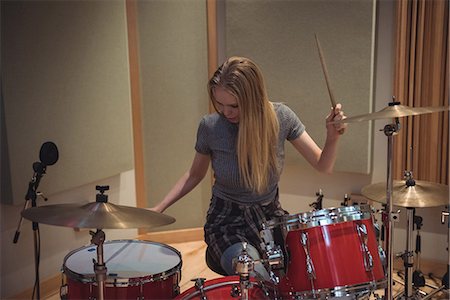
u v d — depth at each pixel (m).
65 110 2.72
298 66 3.11
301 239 1.68
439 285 2.71
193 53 3.32
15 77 2.44
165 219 1.71
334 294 1.64
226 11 3.25
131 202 3.32
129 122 3.16
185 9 3.27
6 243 2.53
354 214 1.71
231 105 1.95
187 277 2.91
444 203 2.20
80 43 2.79
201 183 3.46
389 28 2.87
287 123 2.11
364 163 3.00
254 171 1.99
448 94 2.71
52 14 2.61
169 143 3.38
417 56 2.78
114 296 1.70
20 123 2.47
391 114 1.82
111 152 3.04
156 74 3.29
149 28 3.24
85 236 2.98
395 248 2.97
